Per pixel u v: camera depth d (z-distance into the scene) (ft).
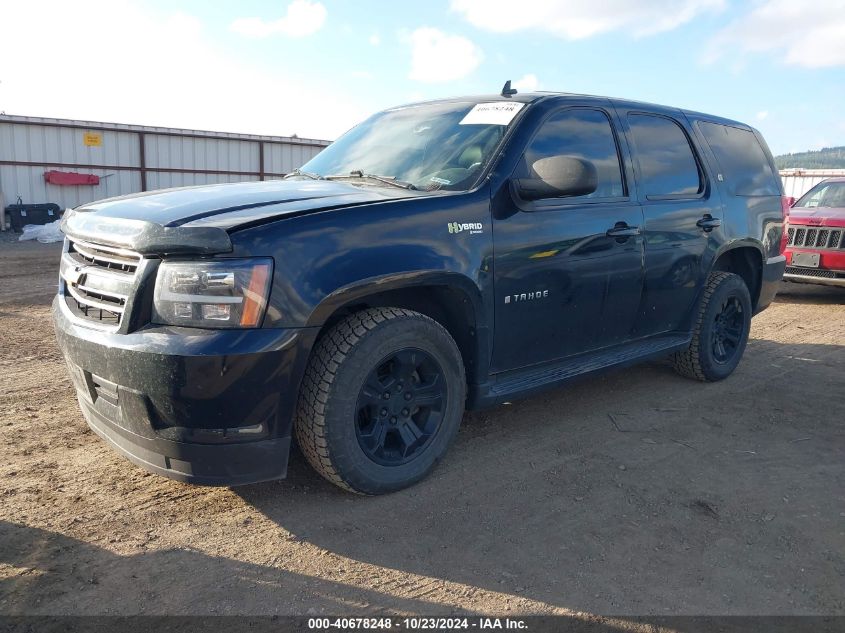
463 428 13.46
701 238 15.46
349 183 11.80
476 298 10.77
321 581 8.20
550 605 7.85
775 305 29.60
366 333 9.53
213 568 8.41
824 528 9.80
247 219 8.77
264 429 8.88
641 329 14.61
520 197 11.33
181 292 8.39
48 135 64.13
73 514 9.62
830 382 17.26
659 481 11.25
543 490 10.79
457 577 8.36
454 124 12.76
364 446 9.98
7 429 12.71
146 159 70.49
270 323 8.57
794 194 75.15
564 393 15.90
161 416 8.57
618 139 13.83
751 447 12.83
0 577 8.05
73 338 9.23
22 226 60.44
